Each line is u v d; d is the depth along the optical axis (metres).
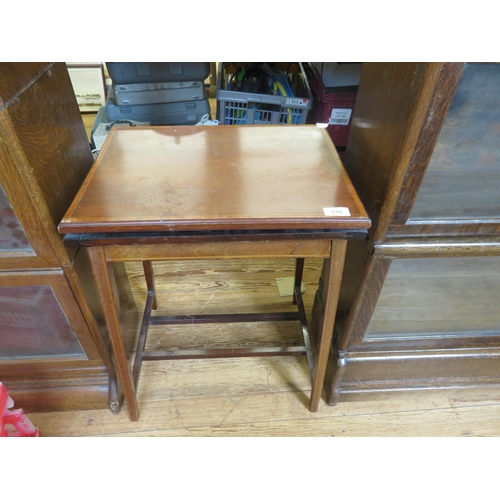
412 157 0.65
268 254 0.70
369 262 0.80
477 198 0.75
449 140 0.67
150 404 1.08
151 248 0.68
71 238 0.62
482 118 0.65
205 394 1.11
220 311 1.37
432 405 1.10
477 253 0.78
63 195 0.78
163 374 1.16
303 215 0.64
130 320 1.22
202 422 1.05
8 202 0.67
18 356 0.97
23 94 0.63
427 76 0.57
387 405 1.10
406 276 0.91
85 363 1.00
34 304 0.86
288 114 1.71
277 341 1.27
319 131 0.94
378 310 0.99
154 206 0.66
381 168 0.74
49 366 0.99
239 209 0.65
